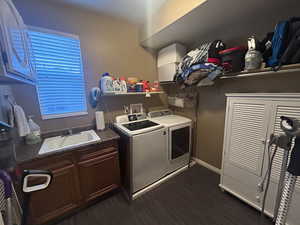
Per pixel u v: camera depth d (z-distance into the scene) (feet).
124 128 6.27
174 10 5.49
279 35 4.08
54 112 6.09
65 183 4.77
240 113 5.10
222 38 6.44
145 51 8.36
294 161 2.42
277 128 4.22
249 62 4.64
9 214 2.43
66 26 5.87
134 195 5.92
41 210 4.45
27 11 5.06
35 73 5.00
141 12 6.56
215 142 7.48
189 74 6.29
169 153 7.06
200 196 5.98
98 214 5.20
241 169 5.29
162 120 7.78
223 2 4.37
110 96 7.43
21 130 4.46
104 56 6.98
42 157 4.24
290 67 4.02
